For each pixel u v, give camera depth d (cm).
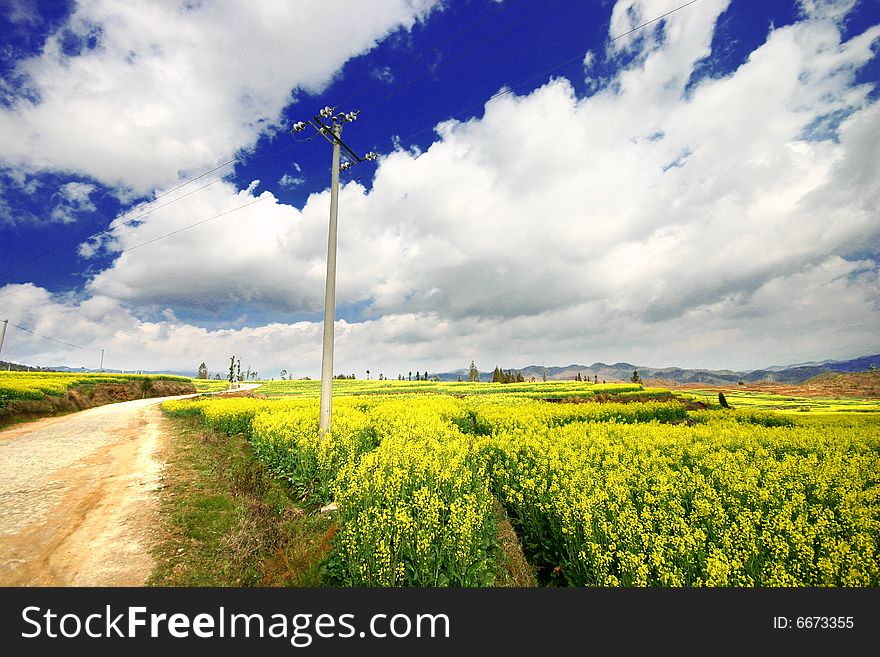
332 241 1588
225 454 1525
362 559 590
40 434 2058
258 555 707
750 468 895
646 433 1361
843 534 620
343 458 1104
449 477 852
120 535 795
